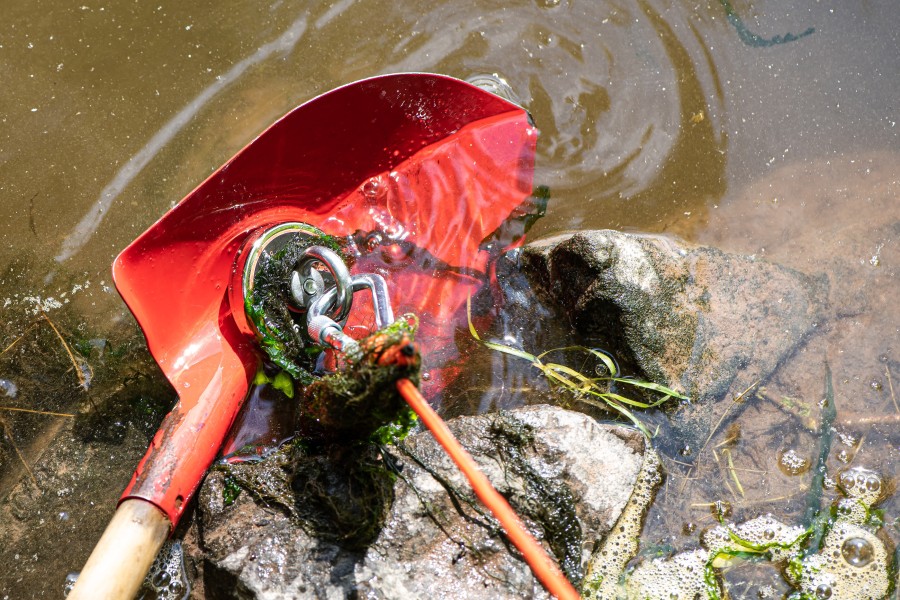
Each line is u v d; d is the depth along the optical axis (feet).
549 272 7.91
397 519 6.05
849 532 6.85
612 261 7.39
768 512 6.94
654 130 9.57
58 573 7.04
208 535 6.27
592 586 6.49
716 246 8.74
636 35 10.11
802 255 8.61
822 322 8.04
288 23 9.95
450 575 5.92
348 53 9.91
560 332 7.79
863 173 9.23
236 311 7.04
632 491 6.73
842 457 7.26
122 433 7.63
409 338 5.12
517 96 9.79
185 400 6.53
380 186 8.01
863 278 8.36
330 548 5.93
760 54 10.02
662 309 7.50
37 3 9.66
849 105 9.69
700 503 6.96
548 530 6.25
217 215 6.85
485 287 7.97
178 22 9.80
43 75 9.39
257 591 5.77
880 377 7.70
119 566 5.72
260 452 6.88
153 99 9.42
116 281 6.30
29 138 9.08
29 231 8.63
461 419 6.77
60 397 7.82
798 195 9.12
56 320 8.21
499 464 6.46
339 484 6.16
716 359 7.59
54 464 7.50
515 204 8.63
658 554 6.69
